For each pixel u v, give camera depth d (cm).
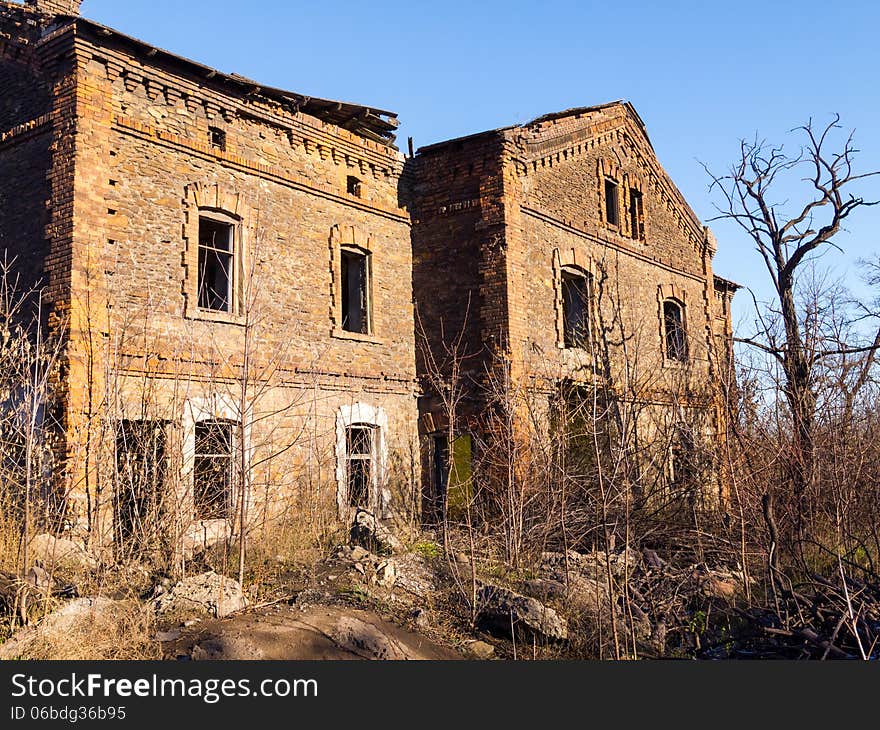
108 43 1222
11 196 1257
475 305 1677
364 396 1573
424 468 1698
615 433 1149
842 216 1969
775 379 1120
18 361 1125
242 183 1401
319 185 1540
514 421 1430
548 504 1285
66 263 1148
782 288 2020
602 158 2039
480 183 1694
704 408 1452
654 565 1187
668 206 2334
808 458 1105
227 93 1388
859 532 1122
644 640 992
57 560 964
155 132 1272
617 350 1938
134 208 1235
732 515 1162
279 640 831
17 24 1286
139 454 1161
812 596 1038
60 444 1103
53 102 1211
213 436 1209
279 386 1407
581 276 1923
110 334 1170
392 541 1241
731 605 1070
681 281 2359
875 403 1195
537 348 1702
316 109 1534
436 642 935
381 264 1661
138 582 979
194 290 1298
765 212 2041
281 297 1438
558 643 969
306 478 1405
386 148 1692
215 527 1221
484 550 1301
